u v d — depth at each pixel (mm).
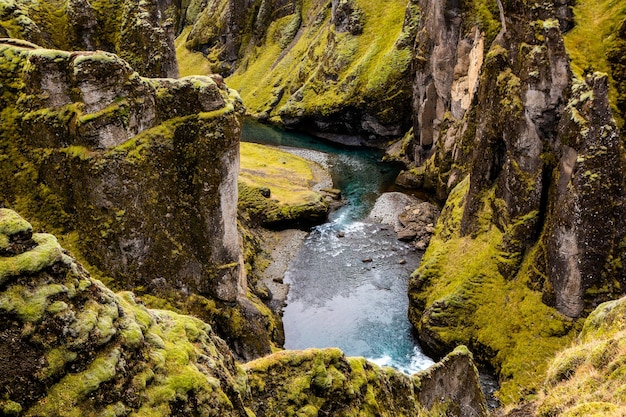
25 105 36594
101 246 36812
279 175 94875
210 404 12383
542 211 46000
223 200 41062
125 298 13672
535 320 42844
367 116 114812
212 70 188875
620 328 23844
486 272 48531
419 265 63281
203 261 41250
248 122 146625
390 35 121062
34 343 9852
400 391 20469
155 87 38562
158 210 38344
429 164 86750
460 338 46219
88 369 10477
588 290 40312
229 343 41781
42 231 36562
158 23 66250
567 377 23531
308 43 157250
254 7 183750
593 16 51688
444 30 80562
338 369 17375
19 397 9367
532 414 22609
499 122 49781
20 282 10266
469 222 54312
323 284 61062
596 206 39250
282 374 16328
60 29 59469
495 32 68250
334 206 83938
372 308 56219
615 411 15375
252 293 53906
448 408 23594
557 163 44094
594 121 39562
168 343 13195
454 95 80000
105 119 34969
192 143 39469
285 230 75750
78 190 36375
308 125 133625
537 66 44656
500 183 50344
